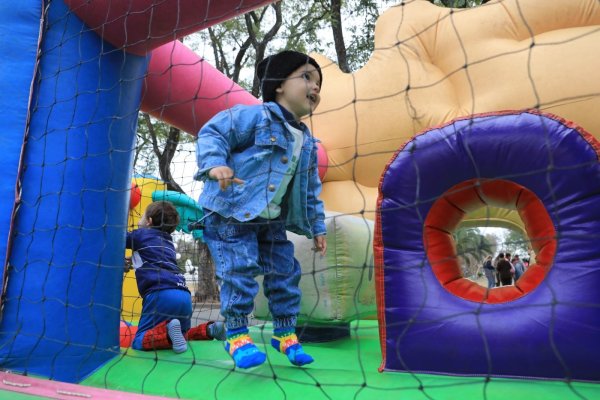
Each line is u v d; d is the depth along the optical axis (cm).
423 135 205
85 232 233
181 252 464
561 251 182
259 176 208
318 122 432
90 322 230
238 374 194
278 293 214
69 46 243
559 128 185
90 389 194
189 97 330
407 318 197
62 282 227
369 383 178
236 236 205
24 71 241
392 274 204
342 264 263
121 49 250
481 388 167
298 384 179
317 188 236
